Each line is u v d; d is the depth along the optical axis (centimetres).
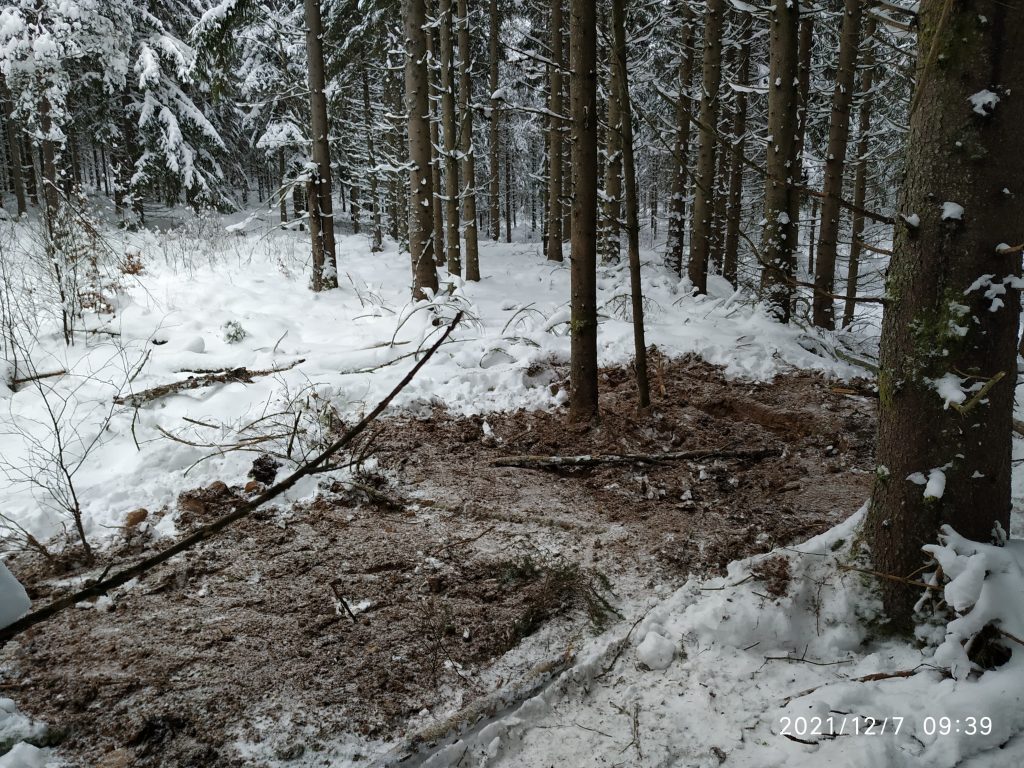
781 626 272
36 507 391
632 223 510
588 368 531
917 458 255
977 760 202
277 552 368
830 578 288
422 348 688
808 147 1616
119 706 254
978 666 230
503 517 410
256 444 482
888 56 1029
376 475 458
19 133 1919
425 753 233
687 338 744
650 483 459
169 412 526
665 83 1402
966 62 228
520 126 2189
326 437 497
